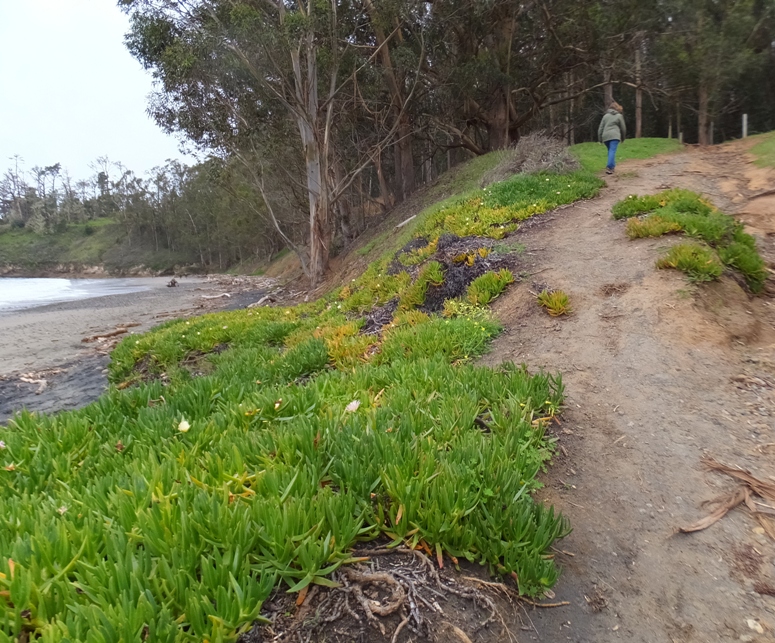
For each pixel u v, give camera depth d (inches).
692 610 92.9
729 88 1060.5
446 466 102.9
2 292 1487.5
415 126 1009.5
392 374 175.8
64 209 4178.2
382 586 85.0
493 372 168.1
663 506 117.5
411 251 407.2
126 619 65.1
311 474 104.6
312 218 768.9
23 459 123.3
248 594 73.7
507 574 93.0
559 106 1381.6
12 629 67.8
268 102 757.9
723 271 225.8
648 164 533.0
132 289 1546.5
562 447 139.6
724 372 169.8
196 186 2501.2
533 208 385.1
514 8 844.0
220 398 171.2
